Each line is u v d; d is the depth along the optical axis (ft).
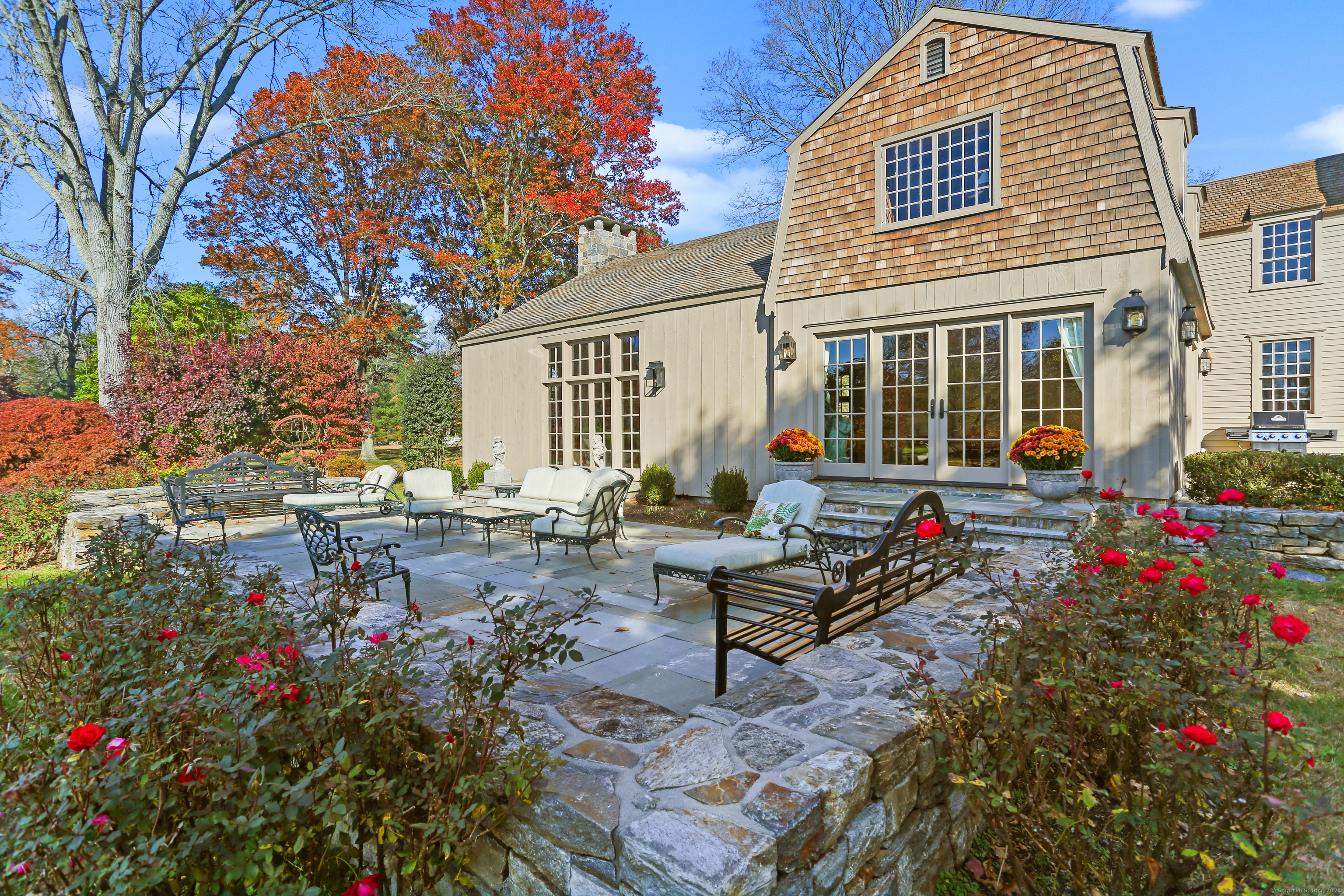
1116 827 6.22
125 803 5.29
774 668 12.23
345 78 70.44
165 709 5.91
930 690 6.81
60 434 40.91
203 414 45.09
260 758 5.92
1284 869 5.53
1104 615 7.50
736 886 4.56
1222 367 49.24
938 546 11.12
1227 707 6.93
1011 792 7.07
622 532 25.12
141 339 53.06
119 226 50.57
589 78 78.59
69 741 5.07
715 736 6.81
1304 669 11.91
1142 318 22.04
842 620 10.82
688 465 36.63
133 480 40.11
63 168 48.60
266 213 76.38
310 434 51.93
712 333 35.27
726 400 34.78
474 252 84.64
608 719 7.88
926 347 27.76
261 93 70.59
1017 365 25.36
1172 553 11.21
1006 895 6.78
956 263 26.53
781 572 19.94
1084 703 6.79
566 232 80.12
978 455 26.50
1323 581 18.39
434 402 72.74
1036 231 24.56
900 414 28.55
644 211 87.10
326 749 6.28
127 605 8.90
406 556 23.45
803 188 30.91
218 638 7.66
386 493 33.09
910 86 27.61
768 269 34.35
